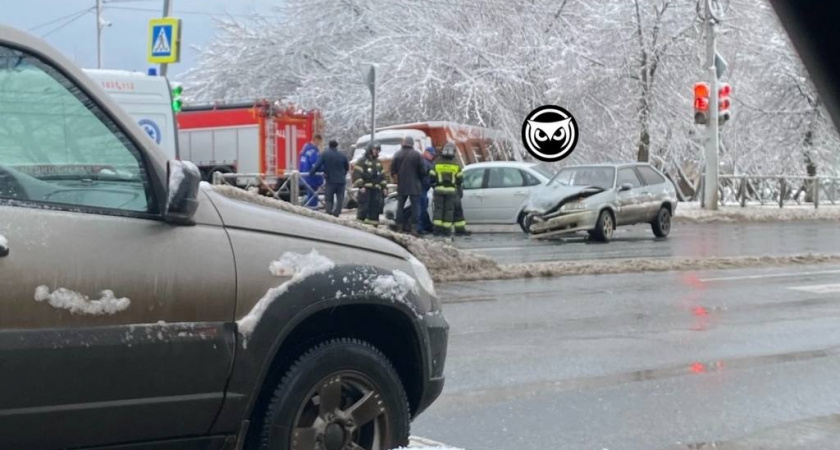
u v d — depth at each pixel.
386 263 4.68
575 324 9.98
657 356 8.45
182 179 3.90
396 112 35.56
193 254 3.97
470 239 19.91
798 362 8.30
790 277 14.27
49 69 3.85
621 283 13.33
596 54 34.22
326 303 4.32
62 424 3.62
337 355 4.41
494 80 34.16
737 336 9.42
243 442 4.19
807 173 40.62
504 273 13.82
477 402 6.79
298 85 42.69
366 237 4.71
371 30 40.47
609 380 7.53
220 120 26.91
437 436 5.95
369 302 4.49
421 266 4.95
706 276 14.26
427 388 4.87
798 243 20.50
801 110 39.03
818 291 12.71
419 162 19.88
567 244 18.98
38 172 3.76
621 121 34.38
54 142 3.83
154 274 3.83
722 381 7.57
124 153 3.95
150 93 17.19
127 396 3.77
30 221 3.61
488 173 21.81
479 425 6.22
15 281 3.49
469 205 21.80
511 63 34.31
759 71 38.91
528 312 10.72
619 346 8.85
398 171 19.91
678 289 12.77
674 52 34.28
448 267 13.58
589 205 19.11
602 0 35.41
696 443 5.93
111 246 3.76
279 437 4.23
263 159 26.36
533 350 8.60
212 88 43.75
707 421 6.43
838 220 29.83
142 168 3.97
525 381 7.44
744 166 40.12
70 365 3.60
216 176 21.59
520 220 21.27
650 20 34.34
